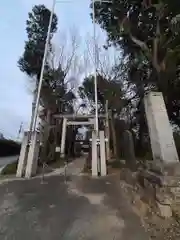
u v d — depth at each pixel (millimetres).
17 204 6570
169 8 11938
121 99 21156
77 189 8312
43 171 11914
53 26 24172
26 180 10156
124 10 14852
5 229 4852
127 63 19609
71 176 11172
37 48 22531
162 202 4805
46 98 22141
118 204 6352
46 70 23141
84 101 28531
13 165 13211
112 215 5504
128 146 10953
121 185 8695
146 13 14188
